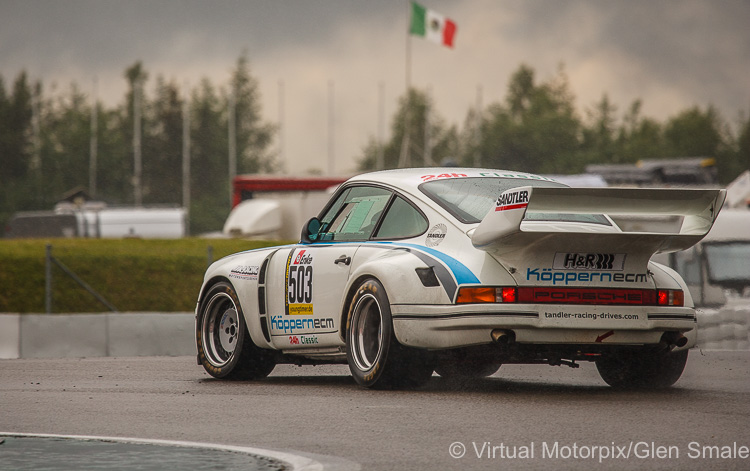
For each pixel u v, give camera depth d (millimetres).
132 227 148625
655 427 17891
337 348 25797
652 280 22938
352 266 24922
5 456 15156
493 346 22516
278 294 27094
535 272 22156
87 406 21391
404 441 16500
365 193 26359
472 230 23047
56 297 81188
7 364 36688
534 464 14531
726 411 20078
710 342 48719
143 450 15688
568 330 22156
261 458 14930
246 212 112750
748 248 63844
